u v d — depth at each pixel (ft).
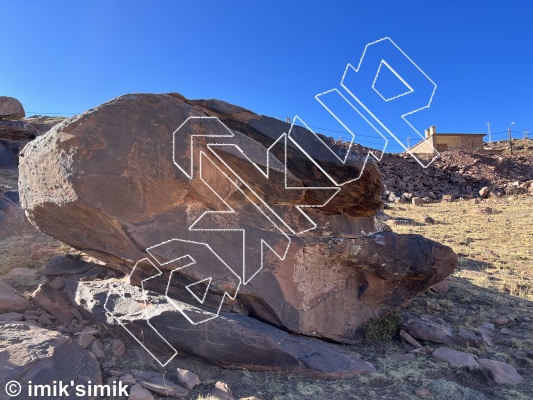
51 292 20.75
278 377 16.25
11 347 13.88
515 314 24.70
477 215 68.44
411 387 15.79
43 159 16.14
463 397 14.96
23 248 31.35
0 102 75.82
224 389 14.74
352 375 16.39
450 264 21.31
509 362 18.61
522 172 114.21
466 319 23.39
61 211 16.40
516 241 48.37
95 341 17.08
